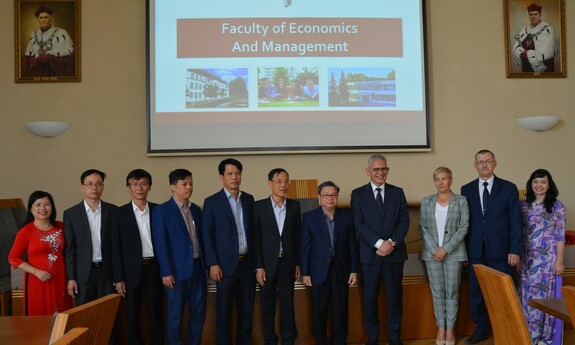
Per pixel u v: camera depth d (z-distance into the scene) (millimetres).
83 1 5906
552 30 6270
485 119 6230
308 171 6039
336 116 6047
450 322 3982
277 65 6016
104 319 1886
